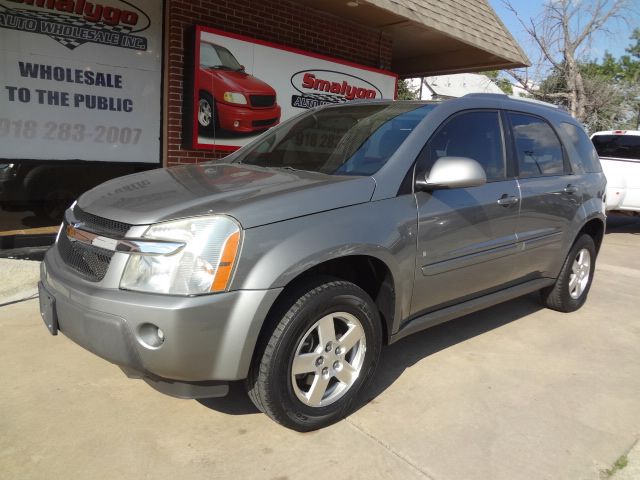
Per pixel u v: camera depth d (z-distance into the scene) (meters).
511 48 9.59
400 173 3.19
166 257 2.45
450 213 3.39
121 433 2.81
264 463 2.62
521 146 4.20
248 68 7.29
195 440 2.78
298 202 2.73
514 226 3.97
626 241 9.88
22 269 5.18
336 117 3.98
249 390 2.75
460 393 3.40
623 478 2.63
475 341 4.28
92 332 2.52
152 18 6.76
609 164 10.52
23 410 2.98
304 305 2.68
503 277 4.04
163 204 2.65
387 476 2.57
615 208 10.55
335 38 8.52
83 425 2.87
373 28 8.99
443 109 3.59
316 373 2.83
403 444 2.83
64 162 6.46
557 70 18.22
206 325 2.43
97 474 2.50
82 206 3.00
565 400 3.39
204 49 6.75
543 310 5.17
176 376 2.49
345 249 2.78
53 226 6.74
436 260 3.36
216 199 2.67
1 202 6.89
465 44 9.36
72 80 6.35
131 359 2.47
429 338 4.29
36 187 7.00
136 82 6.81
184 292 2.42
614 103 18.98
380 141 3.42
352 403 3.06
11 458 2.58
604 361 4.04
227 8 7.10
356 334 2.98
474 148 3.77
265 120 7.59
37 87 6.14
